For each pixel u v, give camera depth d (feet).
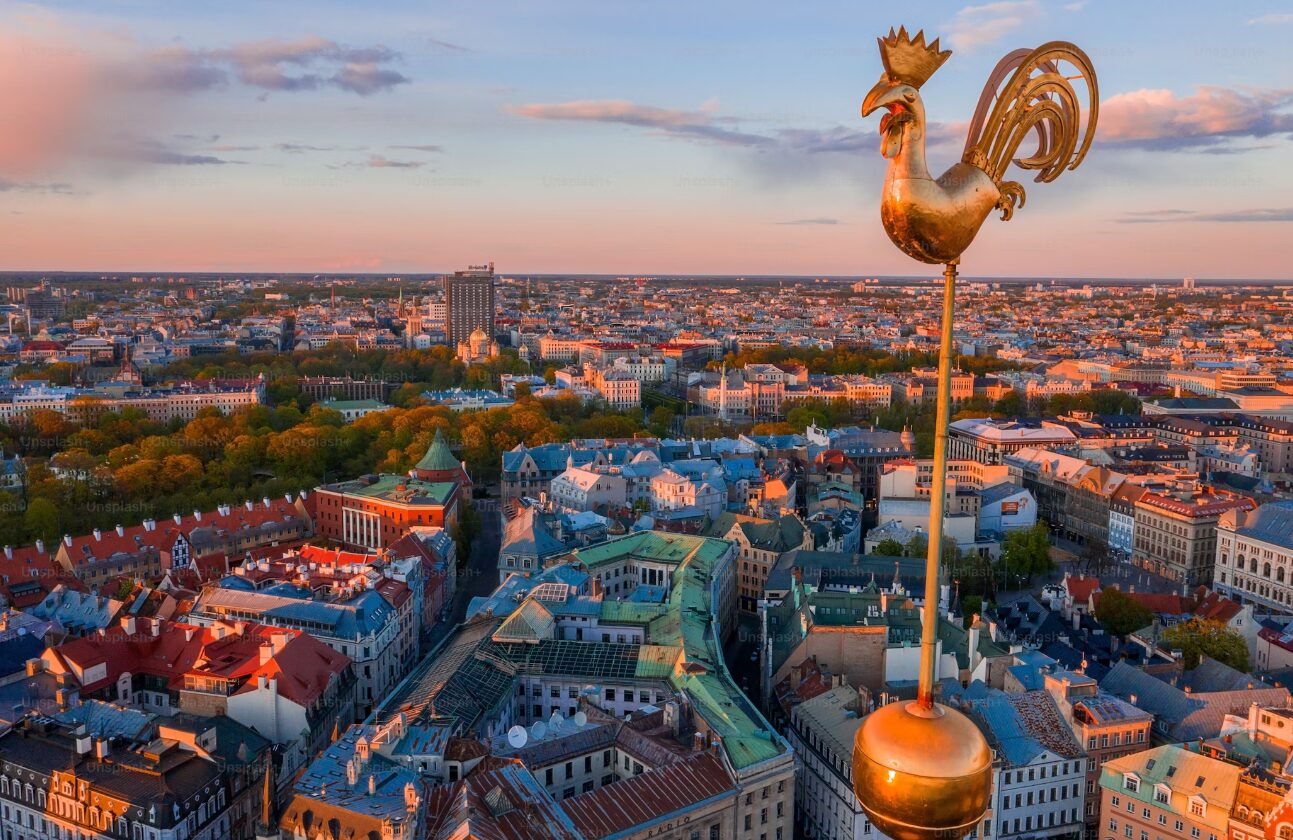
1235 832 552.82
